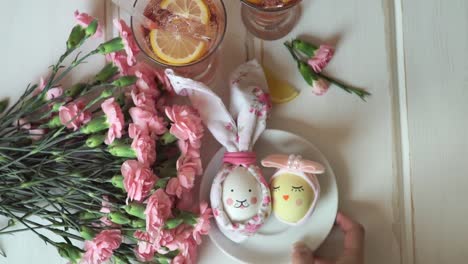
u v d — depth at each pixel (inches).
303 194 26.0
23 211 25.5
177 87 26.2
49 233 28.0
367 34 28.7
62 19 28.6
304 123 28.5
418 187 28.3
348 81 28.6
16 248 27.9
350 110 28.5
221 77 28.7
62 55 26.4
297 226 27.2
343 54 28.7
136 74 25.5
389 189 28.1
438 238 28.0
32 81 28.4
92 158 25.3
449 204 28.1
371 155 28.3
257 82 27.6
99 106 27.9
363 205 28.1
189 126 24.4
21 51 28.4
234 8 28.9
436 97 28.7
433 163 28.4
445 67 28.7
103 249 23.7
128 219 23.9
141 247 24.7
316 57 27.9
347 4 28.8
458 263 28.0
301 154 27.7
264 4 26.2
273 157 26.5
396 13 28.7
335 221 27.7
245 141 26.7
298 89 28.6
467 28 28.8
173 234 24.9
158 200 23.6
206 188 27.4
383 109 28.5
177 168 24.7
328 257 28.0
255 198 25.9
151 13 26.5
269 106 27.5
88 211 24.5
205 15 26.6
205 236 28.0
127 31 24.6
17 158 24.9
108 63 27.1
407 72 28.8
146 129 24.3
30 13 28.5
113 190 25.2
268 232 27.6
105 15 28.6
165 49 26.5
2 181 25.0
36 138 26.6
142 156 23.5
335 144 28.4
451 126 28.5
